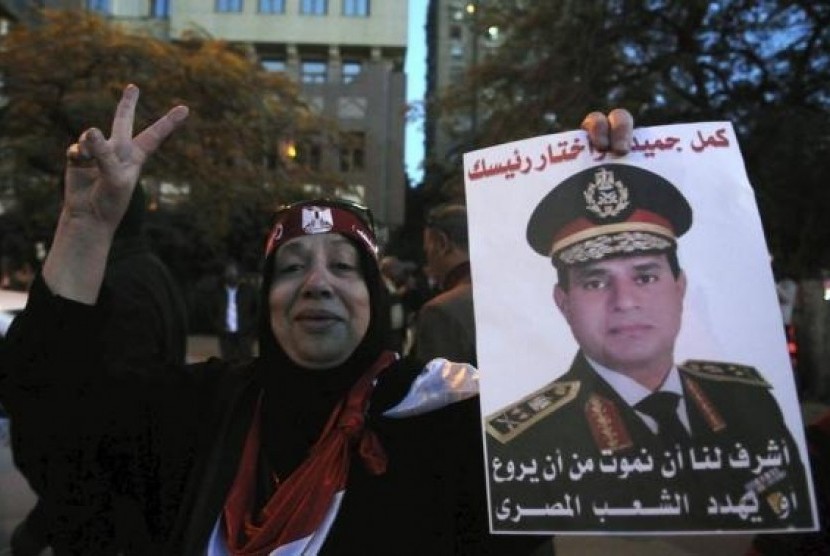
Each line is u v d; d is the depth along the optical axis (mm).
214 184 23078
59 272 1782
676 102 14867
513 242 1786
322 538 1727
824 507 1788
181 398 1977
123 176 1790
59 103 20531
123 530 1931
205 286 28531
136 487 1939
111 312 1836
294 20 57969
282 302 1920
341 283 1922
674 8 14906
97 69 20672
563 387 1696
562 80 15664
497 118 17484
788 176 13828
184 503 1837
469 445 1848
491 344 1742
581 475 1647
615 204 1757
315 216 1967
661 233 1732
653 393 1661
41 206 22281
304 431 1867
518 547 1775
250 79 22688
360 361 1932
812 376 11781
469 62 24719
